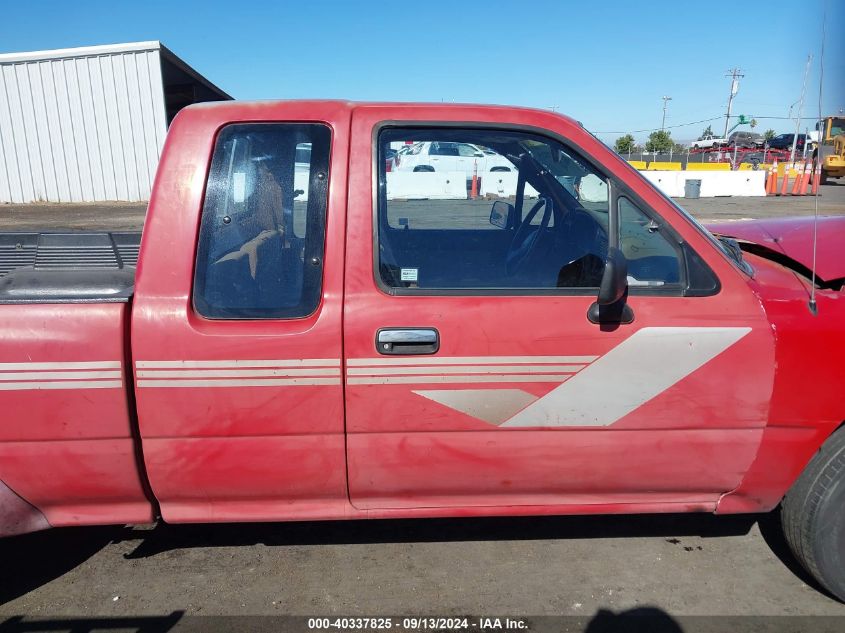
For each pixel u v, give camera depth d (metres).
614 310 2.32
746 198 22.09
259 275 2.32
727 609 2.56
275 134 2.37
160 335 2.23
